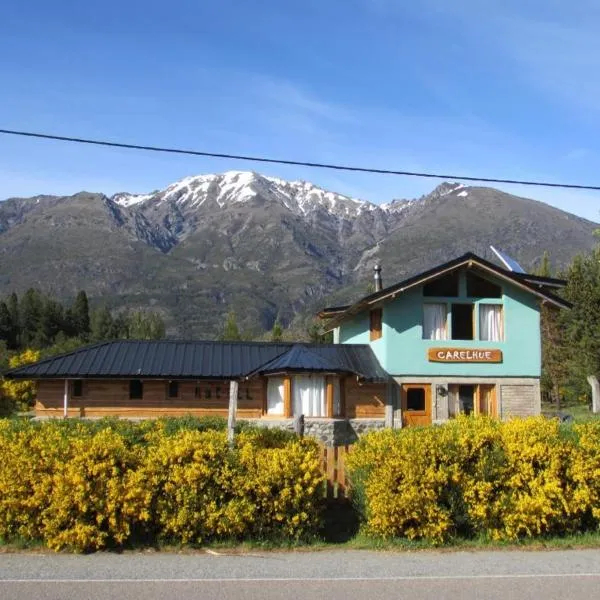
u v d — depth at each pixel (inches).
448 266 1123.3
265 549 415.2
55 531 405.1
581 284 1745.8
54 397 1133.1
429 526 424.8
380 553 409.4
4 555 394.6
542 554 408.5
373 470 445.1
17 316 4756.4
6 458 420.2
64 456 418.6
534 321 1170.6
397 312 1147.9
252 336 3511.3
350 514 486.6
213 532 419.2
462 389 1158.3
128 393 1138.7
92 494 407.2
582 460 445.4
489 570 371.9
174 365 1138.7
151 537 421.4
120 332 4596.5
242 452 430.0
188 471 415.2
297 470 430.9
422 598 321.1
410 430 470.9
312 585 341.1
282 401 1120.8
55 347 2581.2
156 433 471.2
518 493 440.1
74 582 341.1
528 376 1158.3
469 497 435.2
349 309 1211.9
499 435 456.1
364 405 1133.7
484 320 1165.1
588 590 335.9
